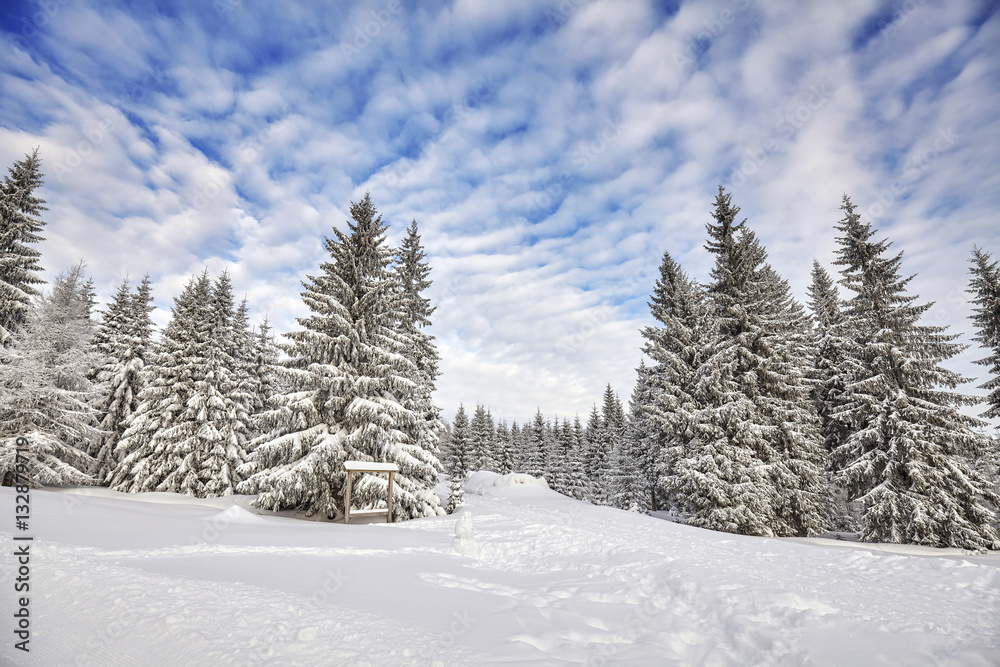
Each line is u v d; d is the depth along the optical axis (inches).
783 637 205.8
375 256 925.2
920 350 880.9
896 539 776.9
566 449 2650.1
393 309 922.1
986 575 311.0
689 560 387.5
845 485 919.7
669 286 1188.5
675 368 1067.3
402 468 842.2
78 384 1000.2
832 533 1074.1
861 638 197.5
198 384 1101.1
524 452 2997.0
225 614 201.2
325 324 847.1
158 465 1075.3
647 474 1446.9
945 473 788.0
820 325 1251.8
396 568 338.0
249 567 305.3
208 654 163.2
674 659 185.8
